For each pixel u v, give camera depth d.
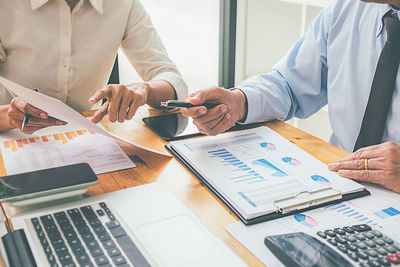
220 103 0.97
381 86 1.01
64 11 1.25
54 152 0.87
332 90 1.19
